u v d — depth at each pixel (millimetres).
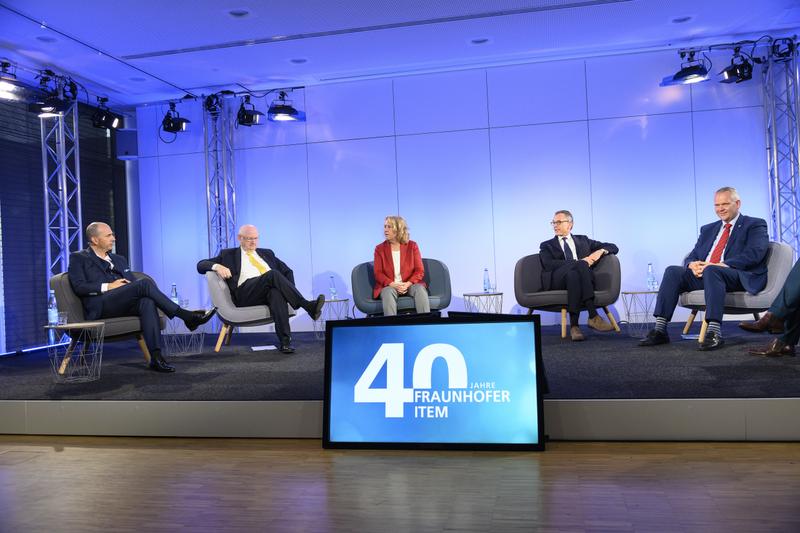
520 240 6418
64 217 6324
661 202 6168
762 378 3000
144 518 2119
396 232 5344
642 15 5254
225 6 4797
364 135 6699
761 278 3939
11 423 3389
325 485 2379
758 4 5086
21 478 2617
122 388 3539
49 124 6551
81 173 6969
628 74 6215
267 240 6914
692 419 2771
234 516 2109
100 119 6633
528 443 2699
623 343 4391
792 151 5812
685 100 6125
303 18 5074
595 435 2844
